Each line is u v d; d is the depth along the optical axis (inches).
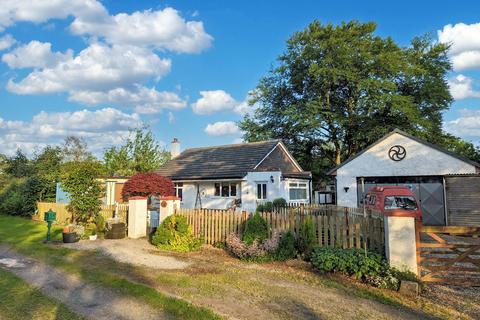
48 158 1503.4
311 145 1638.8
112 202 1065.5
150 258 416.2
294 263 374.9
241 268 365.7
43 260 405.4
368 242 365.7
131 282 303.6
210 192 1056.8
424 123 1314.0
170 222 493.4
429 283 312.7
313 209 652.7
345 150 1640.0
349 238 375.6
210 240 499.5
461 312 246.7
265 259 393.4
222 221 489.4
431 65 1507.1
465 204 745.6
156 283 306.2
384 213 338.3
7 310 239.0
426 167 790.5
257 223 427.2
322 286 301.7
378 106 1296.8
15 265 381.1
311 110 1385.3
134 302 257.9
